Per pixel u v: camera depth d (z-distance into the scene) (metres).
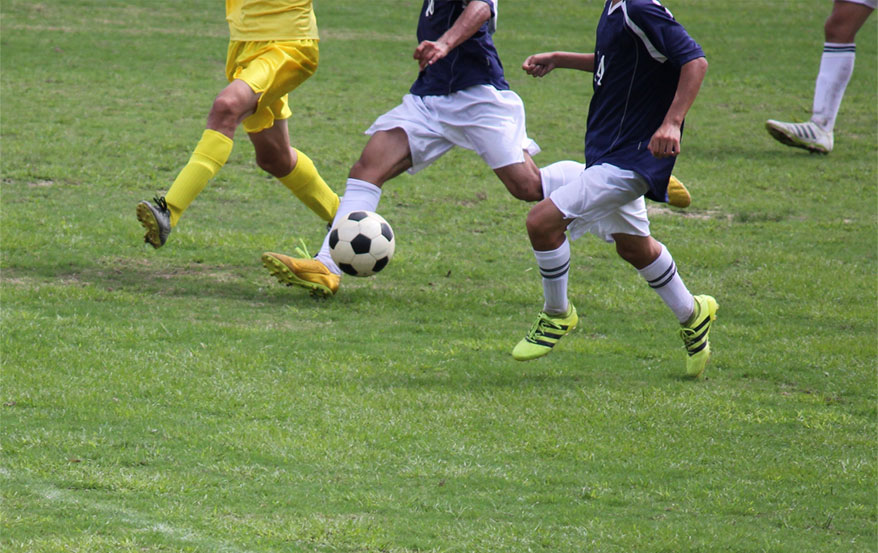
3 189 35.66
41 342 21.78
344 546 13.86
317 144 46.41
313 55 26.55
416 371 22.03
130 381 19.89
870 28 88.94
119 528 13.92
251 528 14.17
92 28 74.50
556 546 14.26
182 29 76.81
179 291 26.86
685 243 34.41
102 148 42.69
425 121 25.84
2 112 48.66
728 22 90.50
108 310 24.64
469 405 20.00
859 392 21.95
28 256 28.53
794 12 96.31
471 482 16.44
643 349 24.42
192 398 19.31
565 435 18.75
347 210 25.22
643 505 16.02
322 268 26.88
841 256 33.84
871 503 16.52
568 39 78.88
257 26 26.02
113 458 16.36
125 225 32.16
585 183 21.25
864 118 59.28
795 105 62.16
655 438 18.89
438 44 23.66
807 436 19.39
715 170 46.31
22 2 81.75
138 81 58.78
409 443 17.92
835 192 42.97
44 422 17.62
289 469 16.50
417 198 39.06
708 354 22.44
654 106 20.98
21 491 14.92
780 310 27.97
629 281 30.27
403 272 30.08
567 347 24.36
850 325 26.95
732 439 19.09
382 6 91.12
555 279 22.06
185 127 48.03
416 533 14.41
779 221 38.28
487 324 25.98
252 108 25.88
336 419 18.78
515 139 26.00
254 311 25.66
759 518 15.77
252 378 20.70
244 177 40.31
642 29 20.14
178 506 14.78
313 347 23.11
